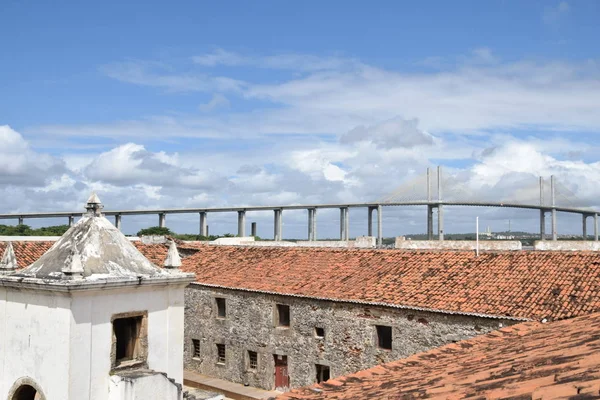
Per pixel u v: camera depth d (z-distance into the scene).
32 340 9.25
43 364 9.06
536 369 7.54
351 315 23.17
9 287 9.39
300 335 25.08
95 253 9.65
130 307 9.66
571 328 12.57
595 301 17.86
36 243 28.92
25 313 9.38
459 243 29.50
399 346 21.48
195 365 29.75
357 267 26.05
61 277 9.02
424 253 25.47
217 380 28.30
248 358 27.53
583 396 5.33
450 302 20.48
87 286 8.79
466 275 22.30
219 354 28.97
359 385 10.13
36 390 9.22
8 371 9.55
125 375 9.30
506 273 21.58
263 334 26.62
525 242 38.47
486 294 20.38
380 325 22.16
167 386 9.49
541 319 17.58
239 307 27.81
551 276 20.39
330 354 23.84
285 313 26.25
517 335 14.48
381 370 11.90
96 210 10.35
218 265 31.11
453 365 10.55
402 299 21.67
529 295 19.47
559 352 8.58
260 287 26.73
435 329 20.52
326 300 23.84
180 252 34.69
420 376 9.78
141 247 35.00
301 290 25.16
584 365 6.95
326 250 29.23
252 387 27.02
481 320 19.25
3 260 10.44
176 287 10.42
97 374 9.12
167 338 10.29
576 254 21.48
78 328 8.87
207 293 29.39
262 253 31.28
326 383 10.77
